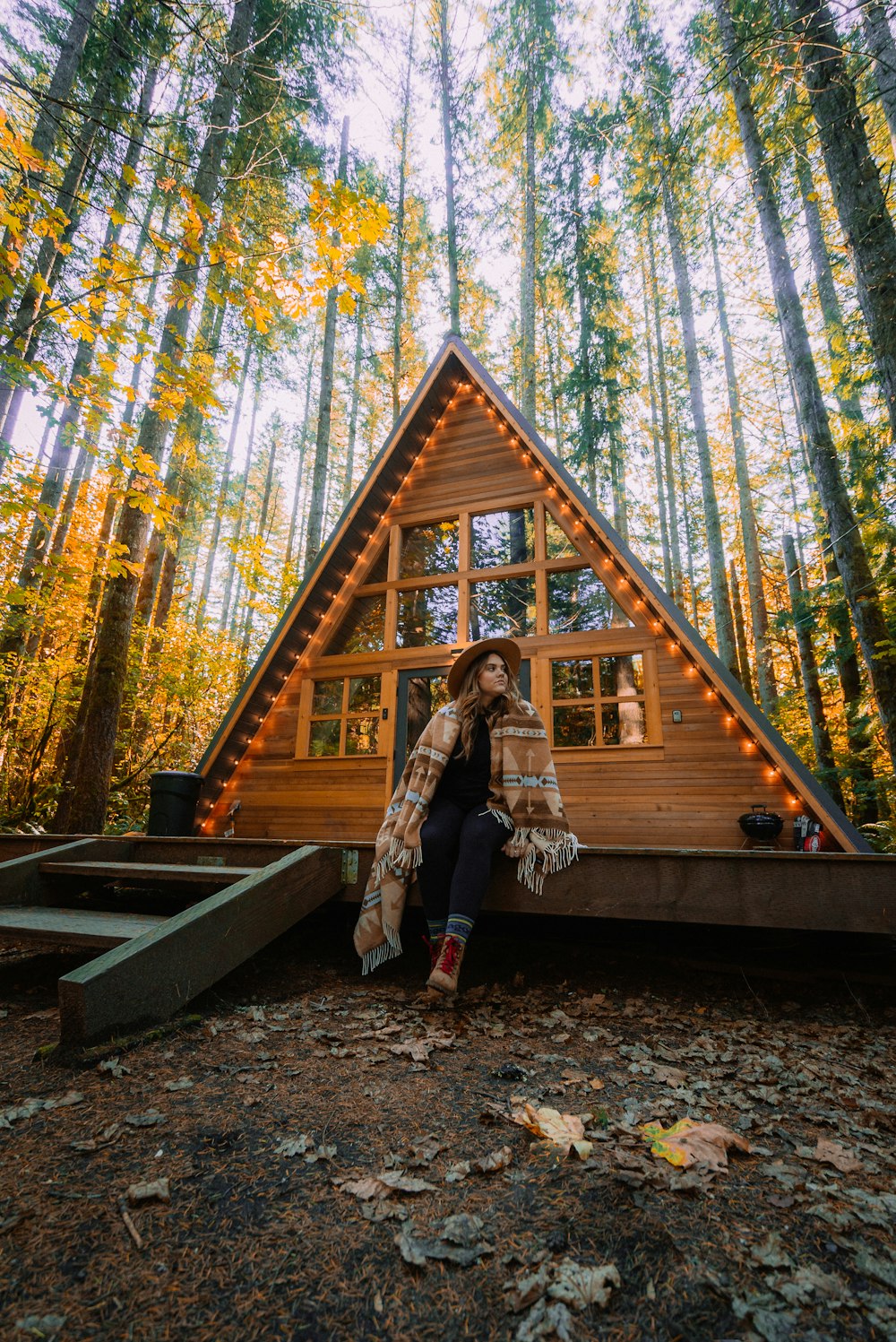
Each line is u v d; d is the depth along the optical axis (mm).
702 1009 2934
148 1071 2043
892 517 8070
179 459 12375
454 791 3121
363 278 15766
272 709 8539
